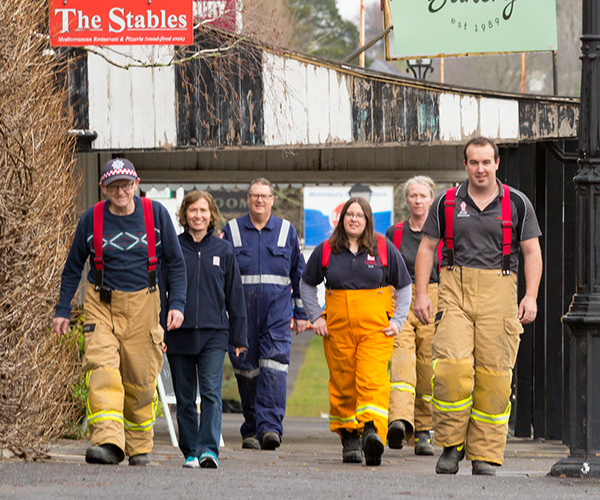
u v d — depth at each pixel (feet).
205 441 60.70
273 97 96.73
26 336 64.49
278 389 80.79
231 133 96.89
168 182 121.39
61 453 69.67
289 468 61.93
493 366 58.44
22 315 63.36
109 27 90.68
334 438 98.84
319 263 67.77
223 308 63.10
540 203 98.68
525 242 58.59
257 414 81.05
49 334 67.21
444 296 59.06
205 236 63.46
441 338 58.59
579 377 56.65
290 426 116.47
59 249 68.74
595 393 56.44
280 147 96.89
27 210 63.31
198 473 54.08
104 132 97.50
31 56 69.46
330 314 67.56
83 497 44.04
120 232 57.77
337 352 67.62
